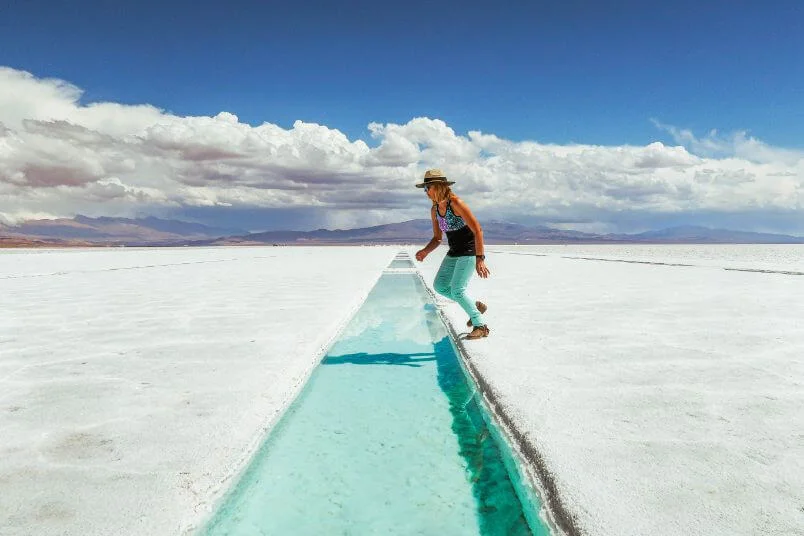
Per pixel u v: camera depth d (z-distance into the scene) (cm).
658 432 215
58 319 536
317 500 186
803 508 153
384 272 1412
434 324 566
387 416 275
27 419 241
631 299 673
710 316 526
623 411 242
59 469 188
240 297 736
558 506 160
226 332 460
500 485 197
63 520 154
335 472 208
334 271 1369
